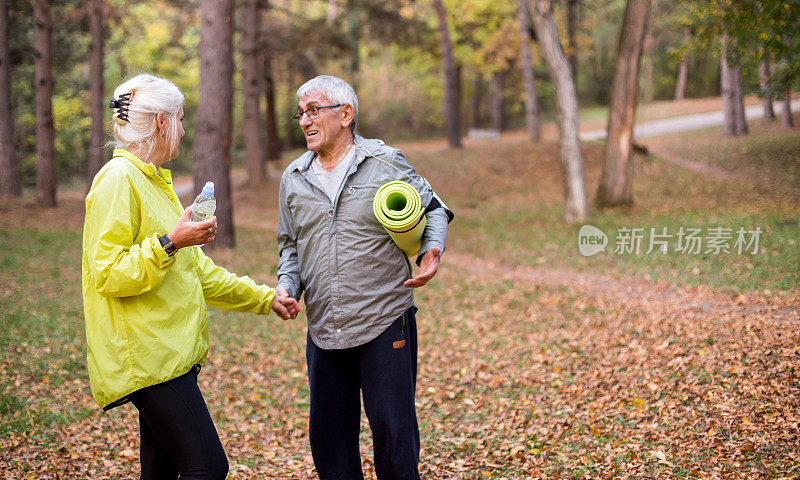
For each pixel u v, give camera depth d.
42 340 7.25
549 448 4.31
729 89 25.39
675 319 7.27
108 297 2.41
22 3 20.84
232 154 41.81
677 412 4.55
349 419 3.15
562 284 10.50
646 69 41.09
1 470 4.02
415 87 43.44
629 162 17.55
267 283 11.08
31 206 19.28
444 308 9.66
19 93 27.98
